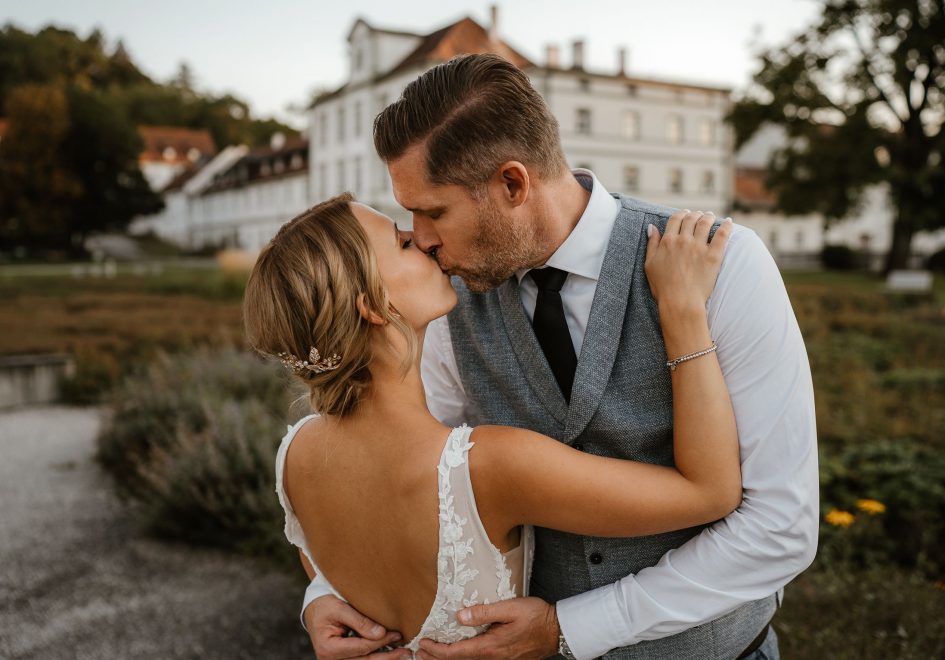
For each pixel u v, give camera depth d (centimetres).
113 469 550
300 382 127
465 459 112
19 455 646
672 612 118
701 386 114
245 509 421
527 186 120
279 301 115
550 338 133
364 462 118
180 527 438
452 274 127
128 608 365
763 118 2389
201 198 6178
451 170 117
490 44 3341
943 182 2300
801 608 270
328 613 129
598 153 3600
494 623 123
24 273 3428
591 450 132
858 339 1038
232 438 443
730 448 114
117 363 935
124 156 5016
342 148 3888
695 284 117
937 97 2308
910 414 602
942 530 338
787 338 117
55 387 875
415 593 120
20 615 362
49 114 4734
